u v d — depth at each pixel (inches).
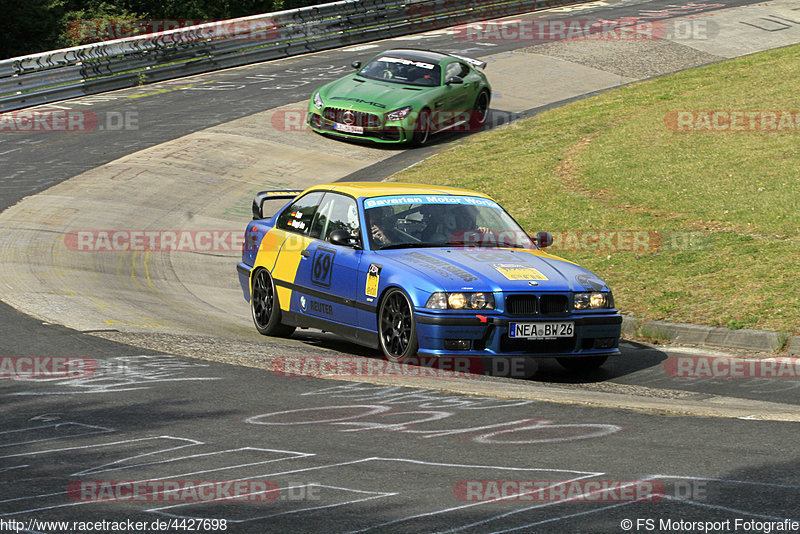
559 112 3181.6
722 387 1102.4
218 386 1021.8
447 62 3073.3
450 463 759.1
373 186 1392.7
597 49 4146.2
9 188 2319.1
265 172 2623.0
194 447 802.2
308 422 882.8
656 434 847.1
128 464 755.4
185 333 1334.9
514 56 4052.7
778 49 3838.6
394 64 3075.8
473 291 1130.7
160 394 982.4
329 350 1306.6
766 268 1587.1
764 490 687.1
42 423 874.1
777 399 1032.8
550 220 2081.7
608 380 1162.6
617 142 2672.2
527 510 649.0
